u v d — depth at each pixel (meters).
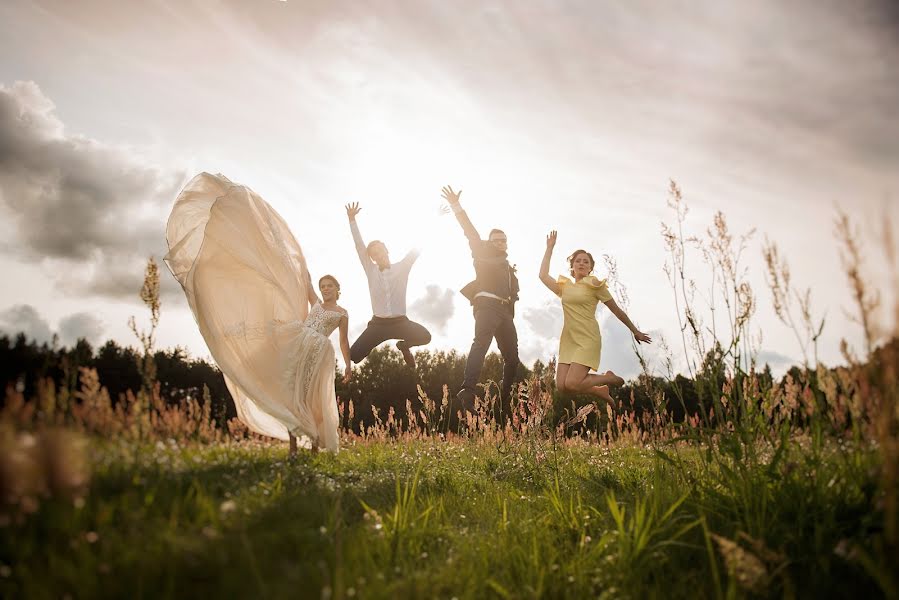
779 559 2.46
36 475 2.02
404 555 2.77
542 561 2.79
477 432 7.45
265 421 5.57
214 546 2.20
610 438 8.00
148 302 3.40
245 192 5.69
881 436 2.11
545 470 5.38
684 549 2.91
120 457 2.90
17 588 1.83
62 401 2.79
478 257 8.48
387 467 5.05
